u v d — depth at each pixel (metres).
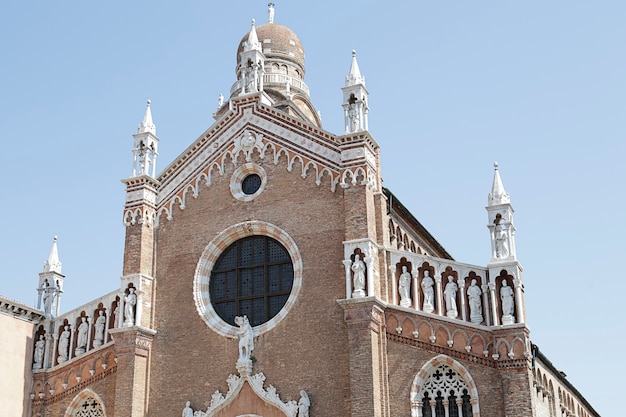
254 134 46.09
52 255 49.81
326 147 43.84
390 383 38.94
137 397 42.50
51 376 46.56
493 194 39.94
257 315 43.06
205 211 45.88
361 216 41.16
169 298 44.88
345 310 39.50
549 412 44.06
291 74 66.81
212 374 42.28
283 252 43.81
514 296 38.09
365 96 44.31
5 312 46.00
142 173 47.03
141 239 45.59
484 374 37.53
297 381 40.31
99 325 46.28
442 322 39.03
